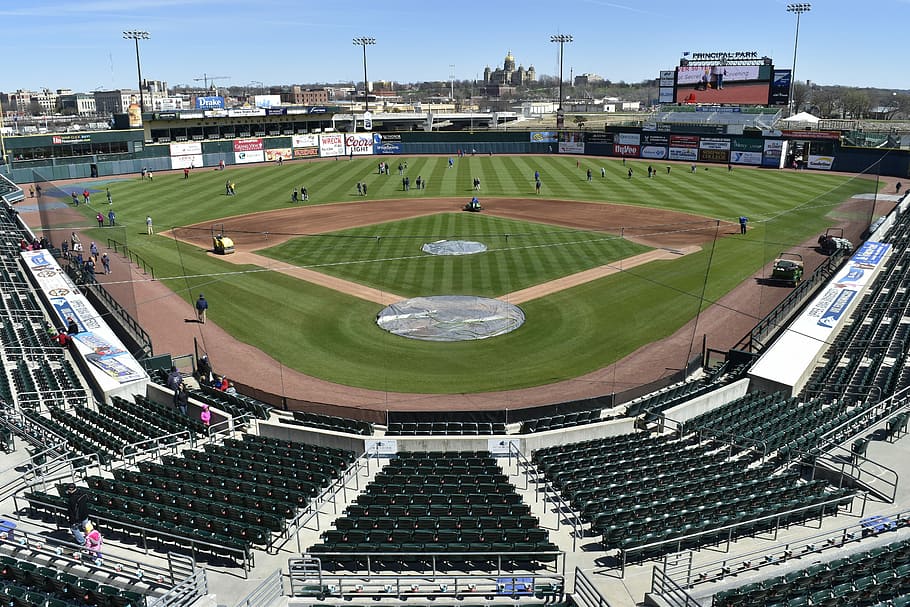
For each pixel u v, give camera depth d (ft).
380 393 102.37
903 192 245.86
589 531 61.05
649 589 53.26
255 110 394.32
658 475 71.31
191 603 49.52
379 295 144.77
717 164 333.62
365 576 54.75
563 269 161.68
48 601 49.52
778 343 110.63
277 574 53.26
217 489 67.15
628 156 361.10
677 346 117.91
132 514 61.21
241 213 231.71
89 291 135.85
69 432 79.56
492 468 74.23
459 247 180.75
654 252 176.04
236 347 119.75
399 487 68.28
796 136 317.01
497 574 55.16
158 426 87.51
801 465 72.79
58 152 311.47
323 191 271.90
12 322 123.44
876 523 60.13
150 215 229.04
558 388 103.55
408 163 352.69
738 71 371.97
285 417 93.66
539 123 581.94
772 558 56.59
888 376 98.84
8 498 65.72
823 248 166.30
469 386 104.47
